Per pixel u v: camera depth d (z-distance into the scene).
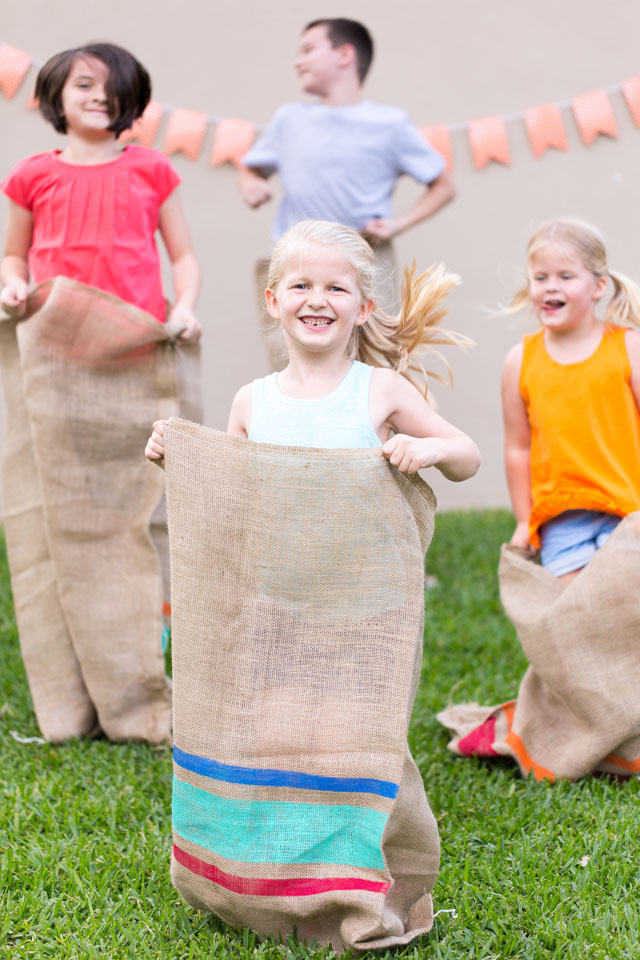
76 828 3.11
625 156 7.39
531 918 2.60
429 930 2.53
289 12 7.36
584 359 3.55
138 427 3.77
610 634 3.34
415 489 2.48
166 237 4.04
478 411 7.83
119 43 7.39
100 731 3.94
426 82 7.42
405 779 2.47
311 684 2.43
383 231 5.25
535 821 3.12
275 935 2.48
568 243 3.51
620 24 7.25
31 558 3.88
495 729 3.62
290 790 2.40
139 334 3.70
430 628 5.05
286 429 2.57
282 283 2.59
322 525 2.41
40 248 3.86
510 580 3.60
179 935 2.57
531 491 3.72
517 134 7.42
